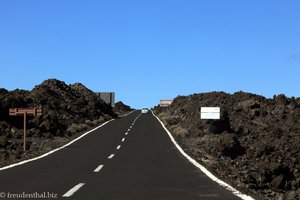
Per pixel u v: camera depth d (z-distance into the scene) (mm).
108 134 42594
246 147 41156
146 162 20500
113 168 17984
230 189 12609
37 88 66938
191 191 12172
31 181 13906
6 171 16734
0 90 49906
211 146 38156
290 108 66250
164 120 66750
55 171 16828
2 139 30750
